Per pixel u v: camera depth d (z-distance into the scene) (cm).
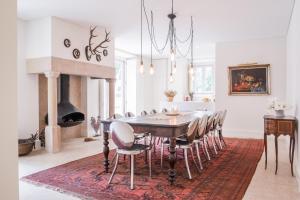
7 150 133
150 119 370
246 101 670
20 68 493
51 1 404
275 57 640
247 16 480
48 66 471
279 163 402
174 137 303
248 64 664
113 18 495
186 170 361
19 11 448
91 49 564
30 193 279
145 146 324
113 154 464
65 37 503
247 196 269
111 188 292
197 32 594
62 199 263
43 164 395
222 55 698
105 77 609
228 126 692
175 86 926
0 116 130
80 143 566
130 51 830
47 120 516
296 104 371
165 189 288
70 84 609
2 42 131
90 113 645
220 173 348
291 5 421
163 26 549
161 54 887
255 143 574
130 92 905
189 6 429
